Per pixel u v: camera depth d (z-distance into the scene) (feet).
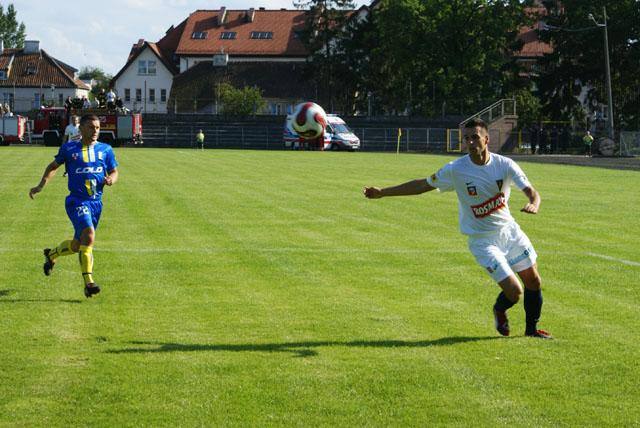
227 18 464.24
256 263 53.06
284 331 35.40
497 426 24.54
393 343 33.55
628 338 34.60
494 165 33.99
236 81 429.38
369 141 333.01
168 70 461.78
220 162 186.60
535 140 291.17
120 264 52.06
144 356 31.37
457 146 317.42
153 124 350.23
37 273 48.65
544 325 36.91
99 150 44.29
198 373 29.35
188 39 453.99
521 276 34.91
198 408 25.88
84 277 41.78
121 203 90.68
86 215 43.27
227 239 63.77
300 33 401.90
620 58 338.75
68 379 28.58
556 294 43.75
